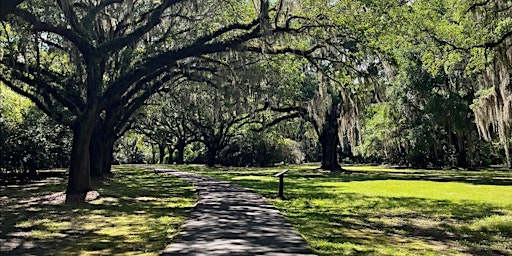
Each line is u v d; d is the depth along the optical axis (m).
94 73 15.36
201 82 21.16
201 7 17.14
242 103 23.25
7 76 17.11
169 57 15.14
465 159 42.16
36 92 16.08
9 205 13.47
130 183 22.88
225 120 42.72
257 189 19.05
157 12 15.74
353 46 19.58
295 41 17.05
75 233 8.85
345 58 18.08
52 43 17.48
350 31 15.68
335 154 38.91
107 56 17.06
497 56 16.75
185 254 6.57
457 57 18.41
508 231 9.70
